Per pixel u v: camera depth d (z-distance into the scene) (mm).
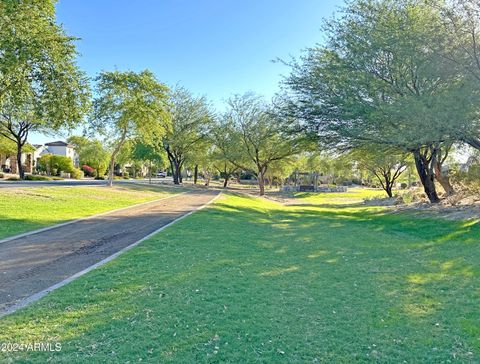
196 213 16938
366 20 18219
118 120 27172
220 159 46688
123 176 74125
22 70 15031
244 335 4270
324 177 85688
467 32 13578
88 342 3971
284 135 22547
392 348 4133
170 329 4332
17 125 38812
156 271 6785
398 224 16812
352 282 6762
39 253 8328
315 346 4094
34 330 4234
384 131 16953
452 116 12633
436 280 7000
